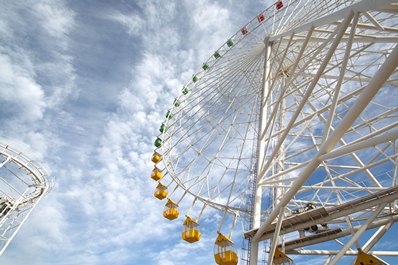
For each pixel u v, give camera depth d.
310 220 13.76
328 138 9.53
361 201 12.59
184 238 21.14
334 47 10.13
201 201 22.78
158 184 27.03
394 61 6.82
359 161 18.09
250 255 14.57
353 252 16.23
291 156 21.12
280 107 24.12
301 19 20.47
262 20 25.75
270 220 13.28
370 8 8.15
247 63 25.48
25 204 29.11
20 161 28.02
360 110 8.16
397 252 15.88
